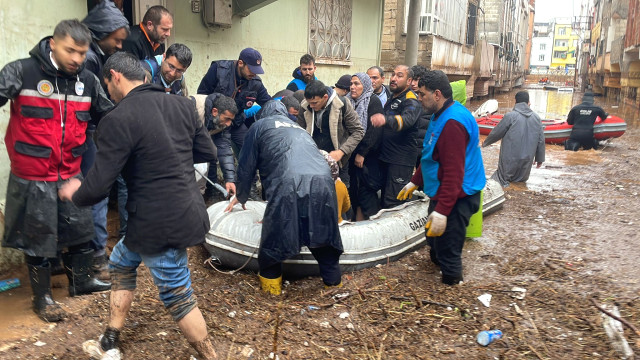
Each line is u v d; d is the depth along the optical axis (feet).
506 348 11.01
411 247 16.34
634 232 19.15
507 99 113.39
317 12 33.27
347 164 18.48
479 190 13.46
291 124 13.66
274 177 12.80
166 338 10.99
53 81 10.77
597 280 14.46
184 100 9.91
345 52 37.65
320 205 12.59
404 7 50.42
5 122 13.29
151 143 9.06
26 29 13.33
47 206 11.01
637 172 31.48
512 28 157.38
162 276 9.47
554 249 17.20
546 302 13.08
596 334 11.47
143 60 14.33
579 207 22.95
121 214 15.42
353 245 14.75
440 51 57.16
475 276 14.88
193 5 22.44
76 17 14.84
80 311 11.86
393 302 13.06
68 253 12.39
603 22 129.39
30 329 10.98
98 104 11.89
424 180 14.19
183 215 9.33
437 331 11.71
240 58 19.02
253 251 14.06
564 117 69.21
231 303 12.70
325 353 10.78
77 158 11.79
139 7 18.57
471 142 13.12
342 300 13.09
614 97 109.81
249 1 24.48
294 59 31.32
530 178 29.45
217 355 10.30
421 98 13.38
